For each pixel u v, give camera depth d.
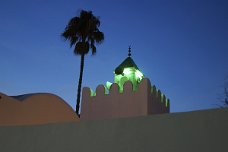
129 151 5.09
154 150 4.89
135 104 14.04
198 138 4.61
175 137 4.79
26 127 6.23
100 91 15.07
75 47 23.81
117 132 5.29
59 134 5.85
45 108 9.52
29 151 6.04
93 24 23.78
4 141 6.36
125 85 14.58
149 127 5.04
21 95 9.52
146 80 14.23
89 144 5.49
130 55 21.83
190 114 4.77
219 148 4.43
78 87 23.25
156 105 14.76
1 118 8.12
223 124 4.49
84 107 15.14
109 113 14.48
